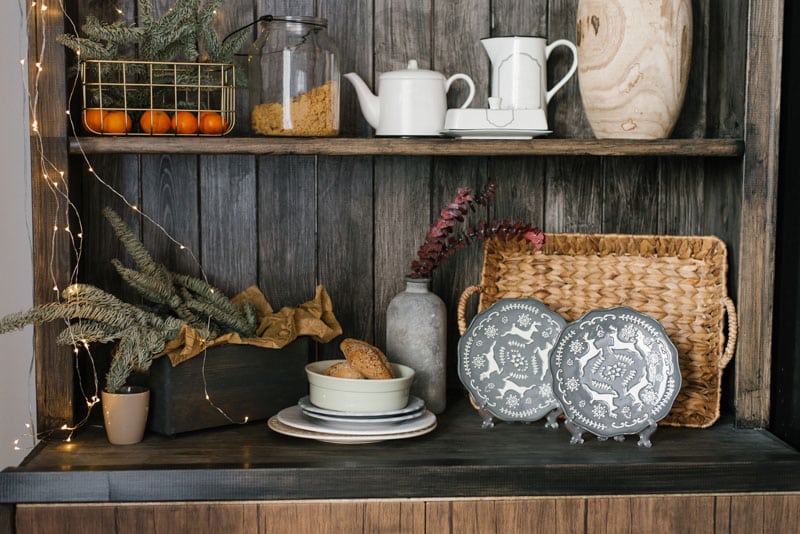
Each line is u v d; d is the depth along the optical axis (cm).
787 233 171
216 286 191
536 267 184
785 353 171
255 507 149
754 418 172
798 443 165
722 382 191
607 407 163
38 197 164
